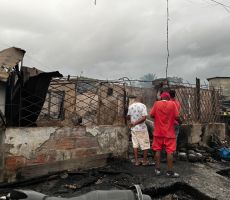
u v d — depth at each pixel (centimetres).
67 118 583
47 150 408
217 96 747
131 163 491
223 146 648
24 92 421
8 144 373
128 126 512
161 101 421
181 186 399
